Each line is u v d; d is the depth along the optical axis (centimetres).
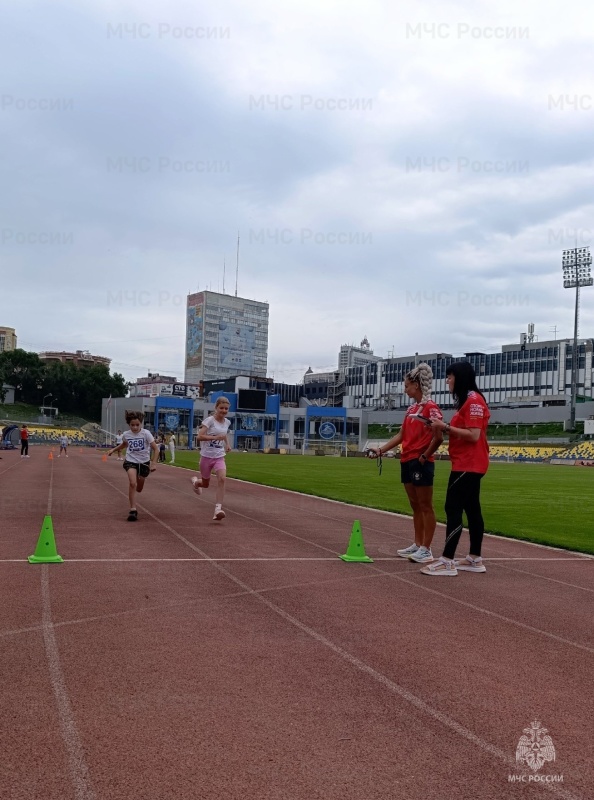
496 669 472
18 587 667
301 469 3716
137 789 301
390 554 939
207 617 579
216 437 1215
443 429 808
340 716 384
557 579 808
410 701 410
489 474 3869
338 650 502
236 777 313
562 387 10644
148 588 677
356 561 862
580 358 10550
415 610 628
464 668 472
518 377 11206
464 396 833
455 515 809
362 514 1451
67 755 330
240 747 343
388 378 12838
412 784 312
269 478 2728
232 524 1207
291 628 554
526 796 305
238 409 9381
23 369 11462
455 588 733
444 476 3459
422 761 334
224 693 412
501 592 722
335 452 9075
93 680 426
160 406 8762
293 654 489
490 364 11588
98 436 9319
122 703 393
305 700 405
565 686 443
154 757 330
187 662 464
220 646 502
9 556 834
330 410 9588
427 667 471
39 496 1653
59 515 1266
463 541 1106
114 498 1634
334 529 1188
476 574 822
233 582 716
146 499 1623
